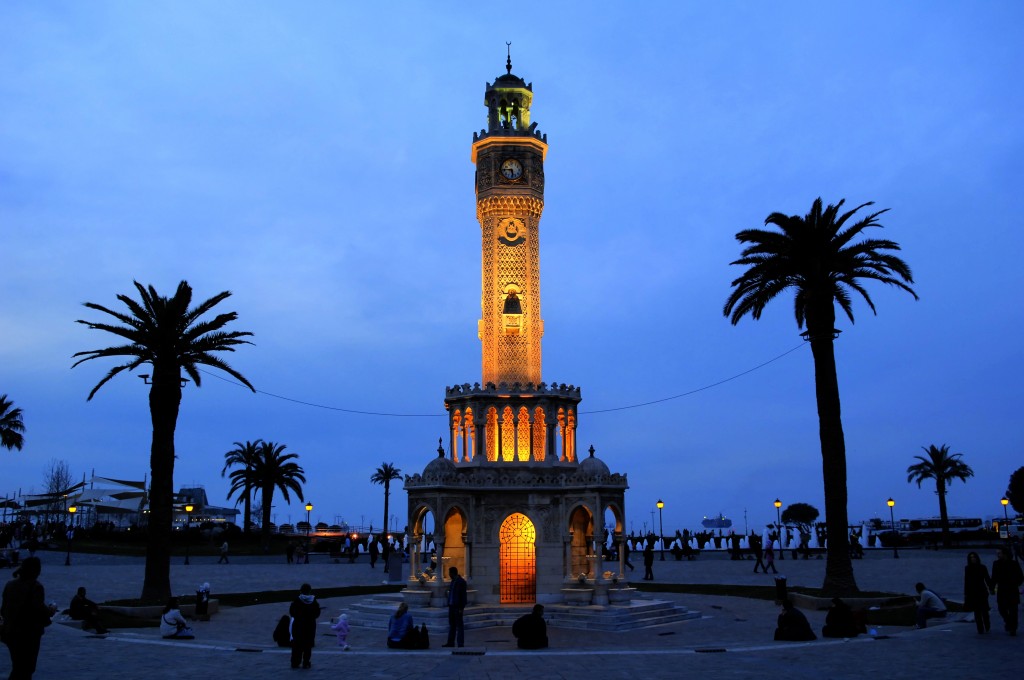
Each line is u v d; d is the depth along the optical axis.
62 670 24.72
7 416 84.81
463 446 47.62
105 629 35.38
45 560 74.75
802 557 78.62
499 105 52.88
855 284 47.28
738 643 32.50
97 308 45.28
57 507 128.25
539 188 51.56
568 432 48.00
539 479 44.88
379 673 24.56
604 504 43.16
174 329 45.94
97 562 75.25
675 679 22.86
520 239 50.44
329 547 105.50
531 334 49.44
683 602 47.91
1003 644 27.50
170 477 45.28
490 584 43.81
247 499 106.44
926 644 28.41
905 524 158.50
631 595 43.00
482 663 26.84
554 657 28.39
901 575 57.31
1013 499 121.31
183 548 99.62
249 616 43.00
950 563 66.38
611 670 24.89
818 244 46.72
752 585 54.62
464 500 43.66
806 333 47.47
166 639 33.53
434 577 42.72
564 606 41.09
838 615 32.78
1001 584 29.31
